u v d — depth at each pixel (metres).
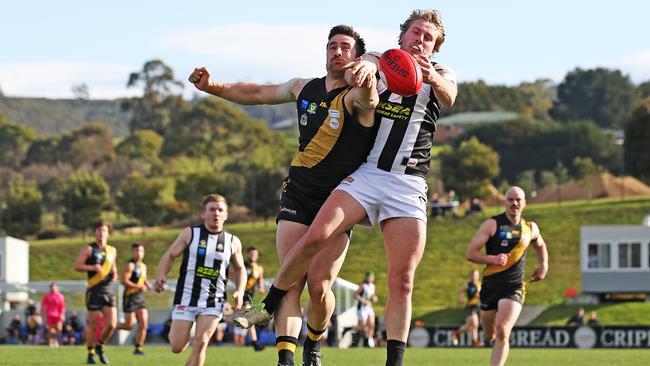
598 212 182.12
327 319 21.86
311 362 22.06
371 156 20.81
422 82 19.22
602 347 70.38
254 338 56.75
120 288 86.94
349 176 20.83
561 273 150.00
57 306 75.50
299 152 21.58
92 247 43.97
